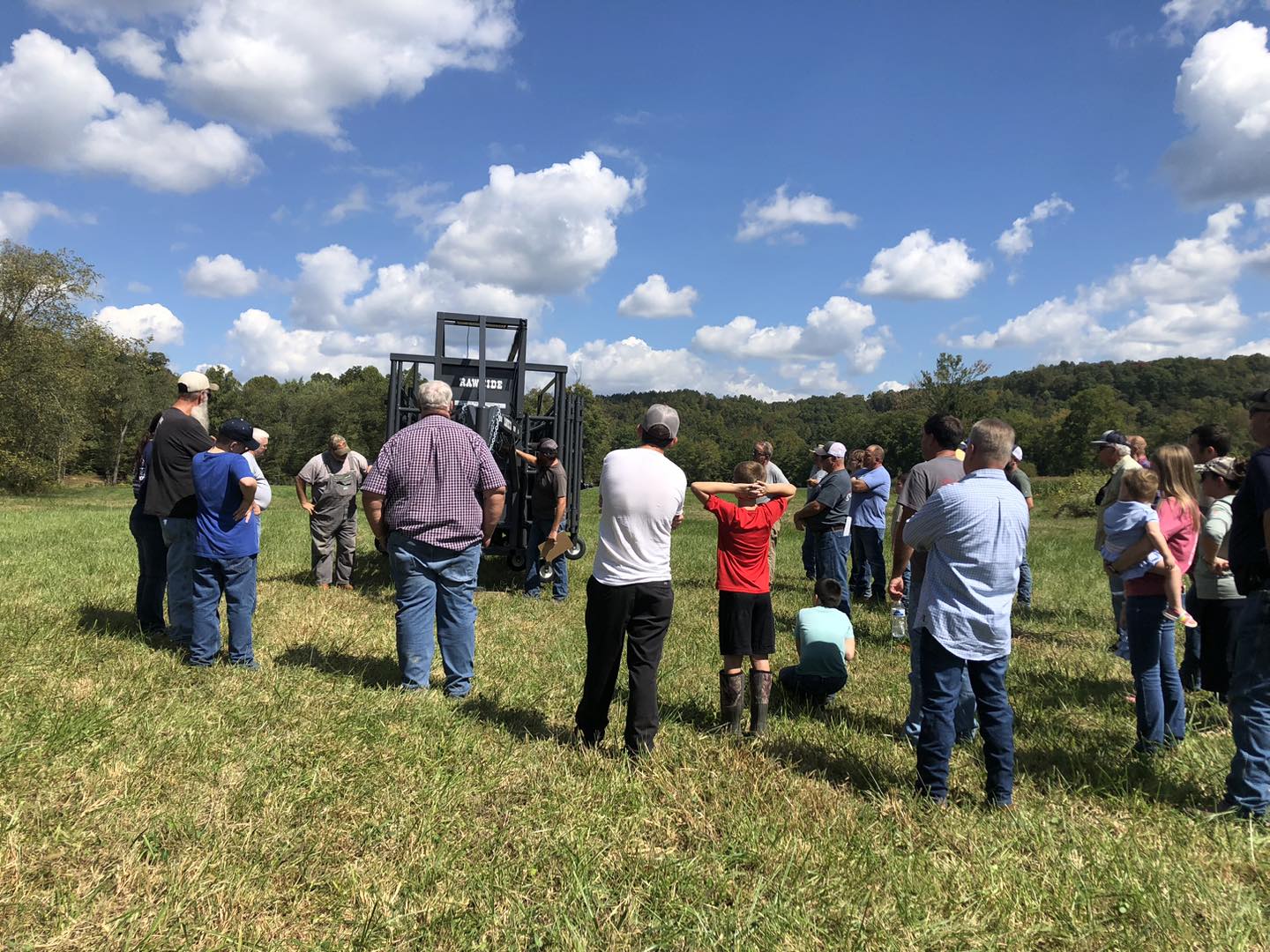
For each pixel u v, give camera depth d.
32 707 3.96
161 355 88.31
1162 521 4.98
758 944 2.53
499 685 5.28
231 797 3.27
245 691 4.57
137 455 6.02
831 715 5.11
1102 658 6.81
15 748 3.40
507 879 2.81
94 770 3.39
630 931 2.58
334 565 8.94
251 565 5.30
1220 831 3.43
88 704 4.06
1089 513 29.91
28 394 37.69
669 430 4.23
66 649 5.09
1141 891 2.88
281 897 2.65
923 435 5.08
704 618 8.12
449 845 3.02
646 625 4.05
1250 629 3.65
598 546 4.11
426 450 4.96
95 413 53.84
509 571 10.58
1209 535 5.00
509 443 9.50
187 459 5.48
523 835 3.15
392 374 10.02
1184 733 4.57
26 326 37.69
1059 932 2.67
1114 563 4.40
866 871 3.01
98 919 2.44
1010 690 5.74
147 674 4.73
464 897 2.70
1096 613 9.24
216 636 5.16
